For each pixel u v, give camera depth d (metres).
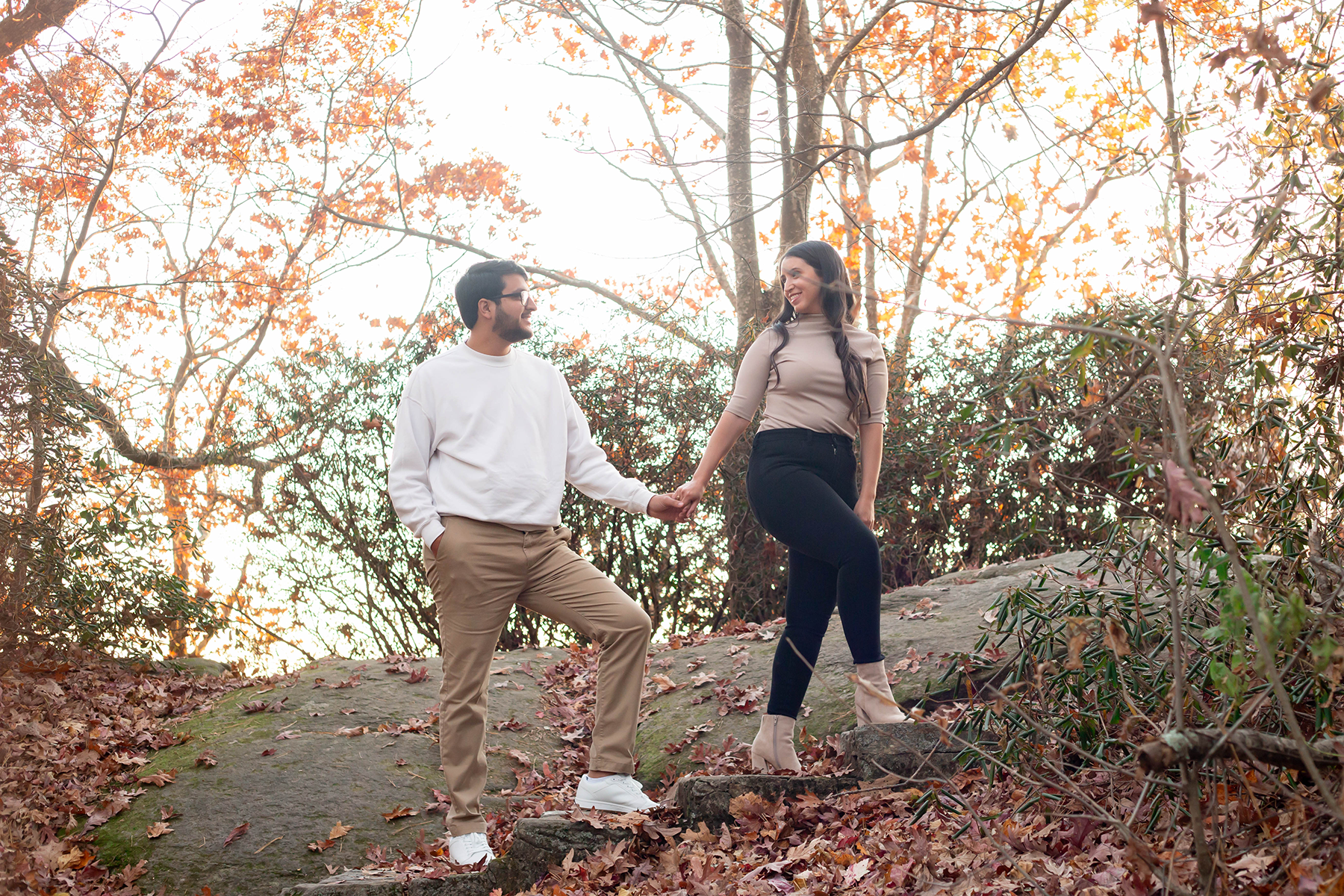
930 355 7.50
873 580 3.20
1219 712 2.23
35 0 8.90
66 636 6.03
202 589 9.26
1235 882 1.80
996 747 2.76
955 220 11.33
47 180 9.55
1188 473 1.52
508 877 3.05
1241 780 1.95
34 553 5.86
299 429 8.15
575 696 5.29
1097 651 2.43
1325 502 2.38
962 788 2.92
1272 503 2.36
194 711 5.15
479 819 3.17
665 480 7.85
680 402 7.84
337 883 3.05
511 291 3.32
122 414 10.65
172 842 3.79
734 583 7.57
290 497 8.22
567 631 7.69
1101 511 6.43
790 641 2.92
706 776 3.25
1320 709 2.05
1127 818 2.23
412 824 3.91
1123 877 2.05
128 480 6.95
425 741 4.54
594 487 3.55
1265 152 2.46
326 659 6.70
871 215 11.39
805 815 3.01
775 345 3.42
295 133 11.52
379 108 11.52
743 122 8.59
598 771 3.20
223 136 11.38
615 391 7.89
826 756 3.74
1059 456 5.81
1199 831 1.60
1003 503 7.05
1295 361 2.44
